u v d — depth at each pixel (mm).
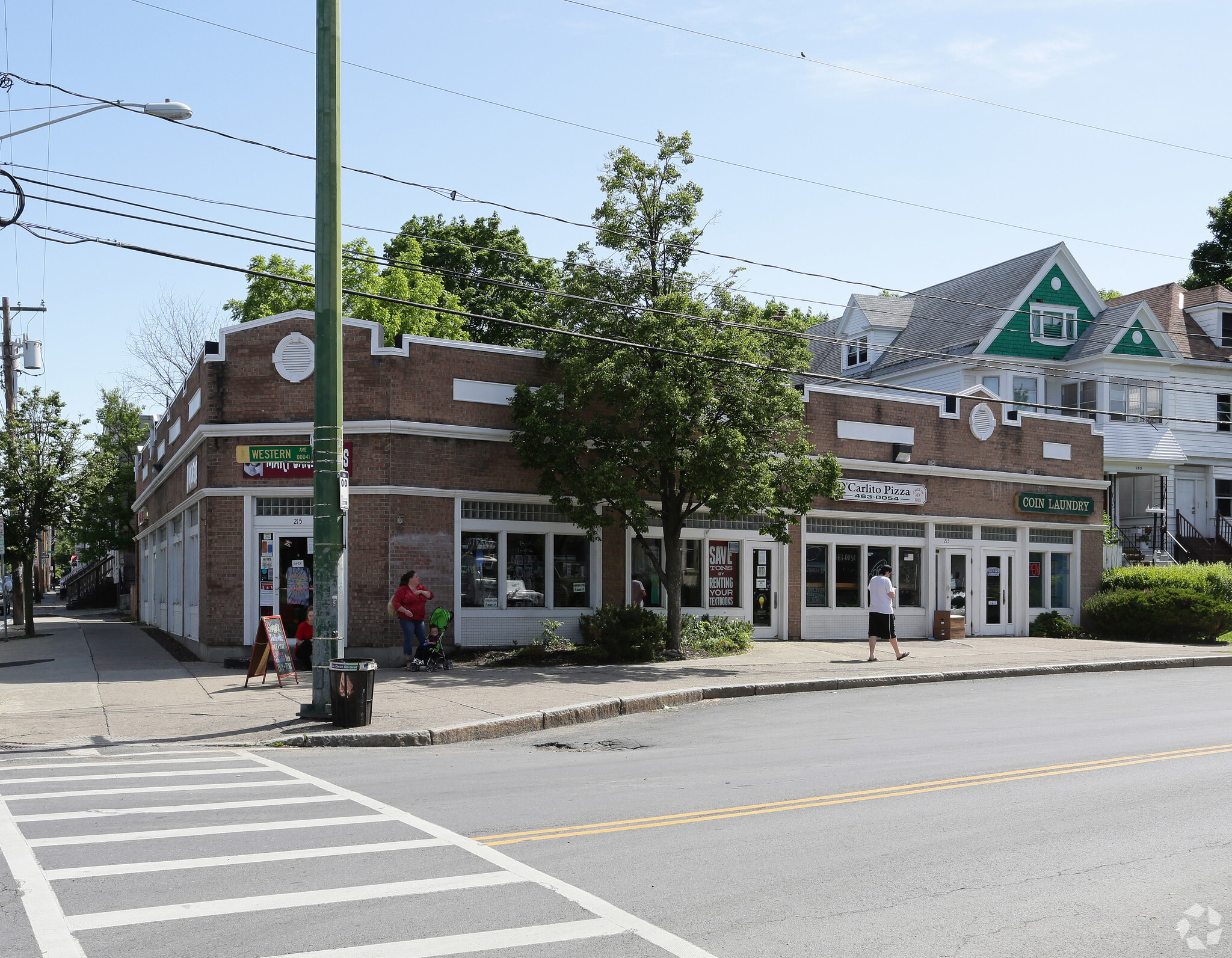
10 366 35469
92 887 6047
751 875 6422
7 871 6387
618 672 18406
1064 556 29891
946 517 27078
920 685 18391
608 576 21969
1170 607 26156
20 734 12453
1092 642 26172
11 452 30453
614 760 10984
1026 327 35781
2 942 5137
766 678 17750
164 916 5535
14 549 30109
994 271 38812
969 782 9477
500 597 20734
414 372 19734
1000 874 6461
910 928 5461
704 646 21672
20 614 34406
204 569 19828
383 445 19406
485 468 20391
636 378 19375
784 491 20500
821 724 13719
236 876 6309
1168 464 36281
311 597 19609
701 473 19031
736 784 9445
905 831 7582
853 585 25969
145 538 35625
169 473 26250
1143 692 17219
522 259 42500
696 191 21047
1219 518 37688
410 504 19531
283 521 19625
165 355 47719
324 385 13445
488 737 12914
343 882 6191
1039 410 35719
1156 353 36344
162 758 11125
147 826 7652
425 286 35750
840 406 25500
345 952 5016
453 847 7062
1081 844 7219
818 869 6559
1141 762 10523
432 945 5109
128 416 49156
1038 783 9422
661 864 6668
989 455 28062
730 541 24062
